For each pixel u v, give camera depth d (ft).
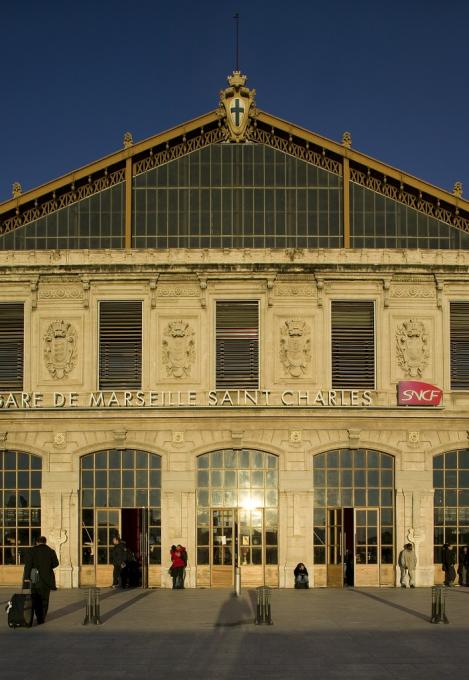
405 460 157.48
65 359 158.61
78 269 158.92
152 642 93.35
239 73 165.99
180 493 155.94
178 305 159.43
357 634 98.63
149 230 164.86
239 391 157.07
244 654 86.58
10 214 164.96
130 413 156.35
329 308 159.53
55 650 88.63
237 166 166.50
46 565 106.63
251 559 155.94
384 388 158.61
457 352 160.66
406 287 160.76
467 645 91.61
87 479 157.69
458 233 165.78
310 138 165.27
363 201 165.99
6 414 157.07
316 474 157.89
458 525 158.20
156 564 155.43
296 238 165.07
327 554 156.25
